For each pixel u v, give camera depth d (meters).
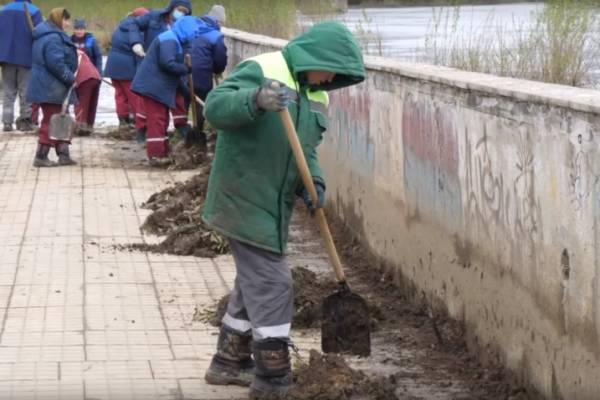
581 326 5.61
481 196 6.97
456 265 7.48
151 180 13.95
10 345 7.43
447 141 7.58
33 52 14.56
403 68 8.53
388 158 9.09
